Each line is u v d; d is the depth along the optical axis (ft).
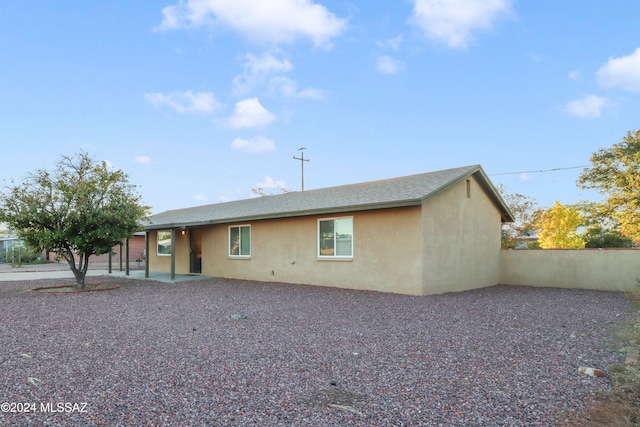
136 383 13.79
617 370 14.44
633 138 84.89
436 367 15.56
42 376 14.61
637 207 83.76
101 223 43.55
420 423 10.70
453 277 40.40
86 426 10.55
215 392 12.96
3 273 67.10
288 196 59.26
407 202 35.40
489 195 47.44
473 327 22.93
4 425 10.62
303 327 22.93
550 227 82.33
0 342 19.74
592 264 43.68
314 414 11.28
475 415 11.18
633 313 27.71
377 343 19.27
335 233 42.65
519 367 15.53
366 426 10.54
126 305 31.60
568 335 21.02
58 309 29.86
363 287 40.01
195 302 32.89
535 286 46.55
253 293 38.24
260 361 16.35
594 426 10.25
